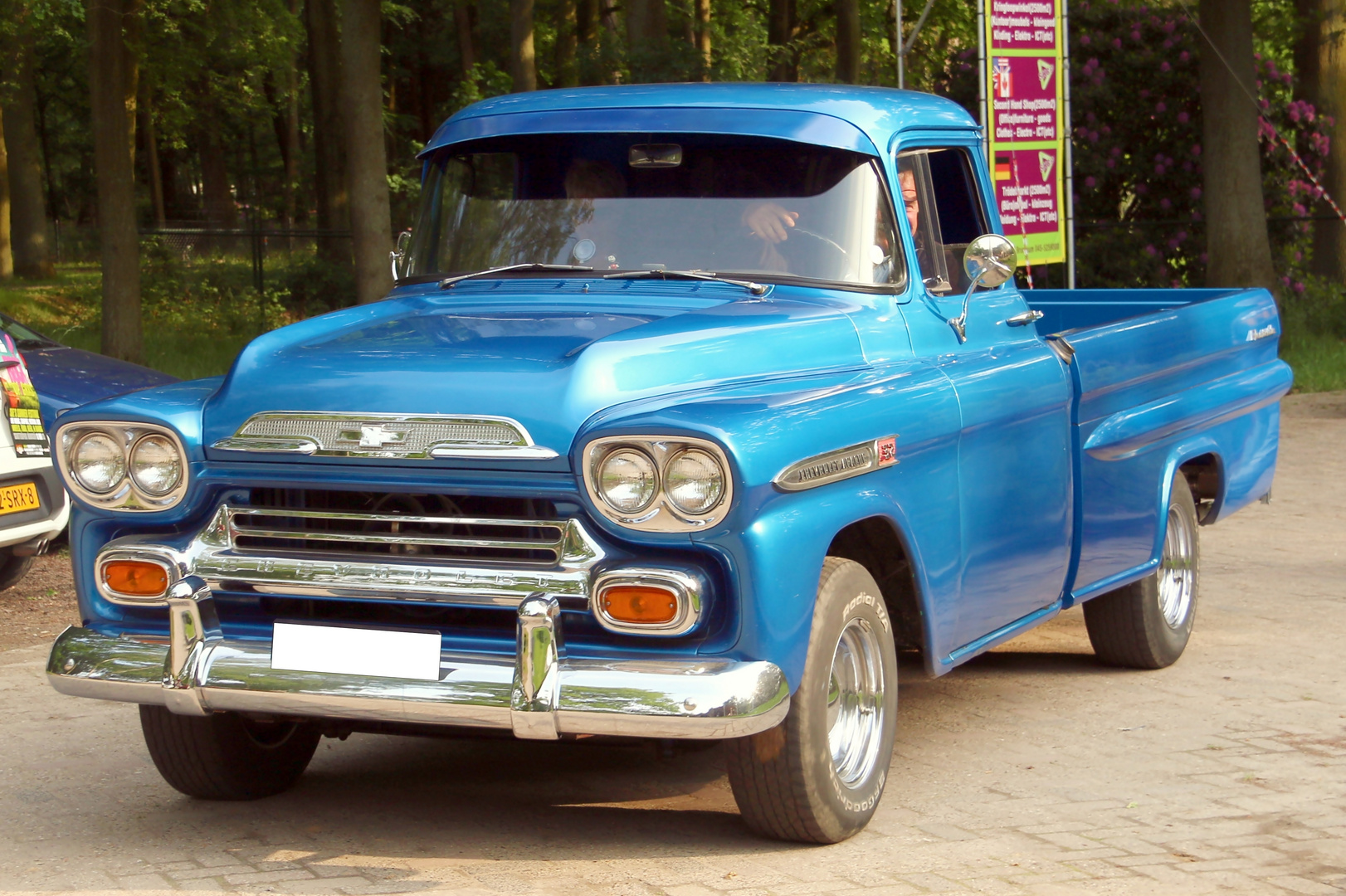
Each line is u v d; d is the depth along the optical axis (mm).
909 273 5465
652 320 4832
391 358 4531
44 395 9703
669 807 5188
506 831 4918
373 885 4379
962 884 4352
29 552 8328
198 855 4684
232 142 52938
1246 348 7898
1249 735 6035
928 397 5023
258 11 31141
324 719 4723
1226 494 7711
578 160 5637
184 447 4477
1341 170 24391
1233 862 4559
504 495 4207
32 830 4961
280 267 28297
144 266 27266
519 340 4625
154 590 4504
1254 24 26047
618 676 4035
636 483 4047
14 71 27062
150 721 5055
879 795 4871
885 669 4871
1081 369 6168
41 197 33812
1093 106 22250
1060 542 6078
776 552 4137
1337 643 7699
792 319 4961
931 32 37188
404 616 4457
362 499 4441
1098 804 5148
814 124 5414
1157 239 22344
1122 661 7184
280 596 4438
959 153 6000
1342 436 15227
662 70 20109
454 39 44094
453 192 5812
